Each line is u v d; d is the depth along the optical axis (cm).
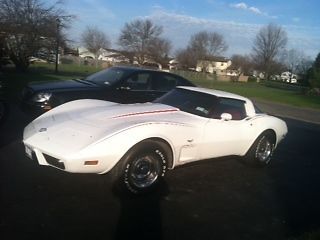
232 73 10012
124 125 462
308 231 427
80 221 392
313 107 2638
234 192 533
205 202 483
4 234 352
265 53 8688
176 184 536
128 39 8212
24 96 801
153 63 8300
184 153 521
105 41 9844
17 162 554
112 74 870
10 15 2592
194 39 8912
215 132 558
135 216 418
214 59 9344
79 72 3509
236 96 637
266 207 492
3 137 693
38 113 756
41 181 487
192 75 7338
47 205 421
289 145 964
